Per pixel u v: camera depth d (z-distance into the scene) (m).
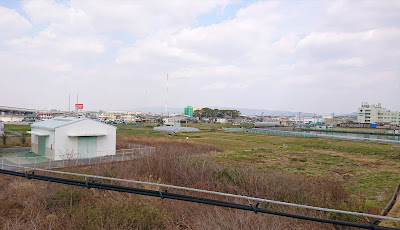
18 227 7.08
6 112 151.38
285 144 39.31
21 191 10.26
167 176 14.52
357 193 14.46
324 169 21.42
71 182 5.07
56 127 21.56
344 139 44.31
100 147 24.25
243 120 146.38
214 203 4.09
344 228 7.95
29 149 27.16
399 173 20.09
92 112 172.88
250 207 3.97
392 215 10.37
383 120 122.56
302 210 9.27
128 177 13.51
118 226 7.48
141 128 74.06
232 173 14.10
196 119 132.38
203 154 24.89
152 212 8.30
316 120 152.38
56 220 7.88
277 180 13.09
